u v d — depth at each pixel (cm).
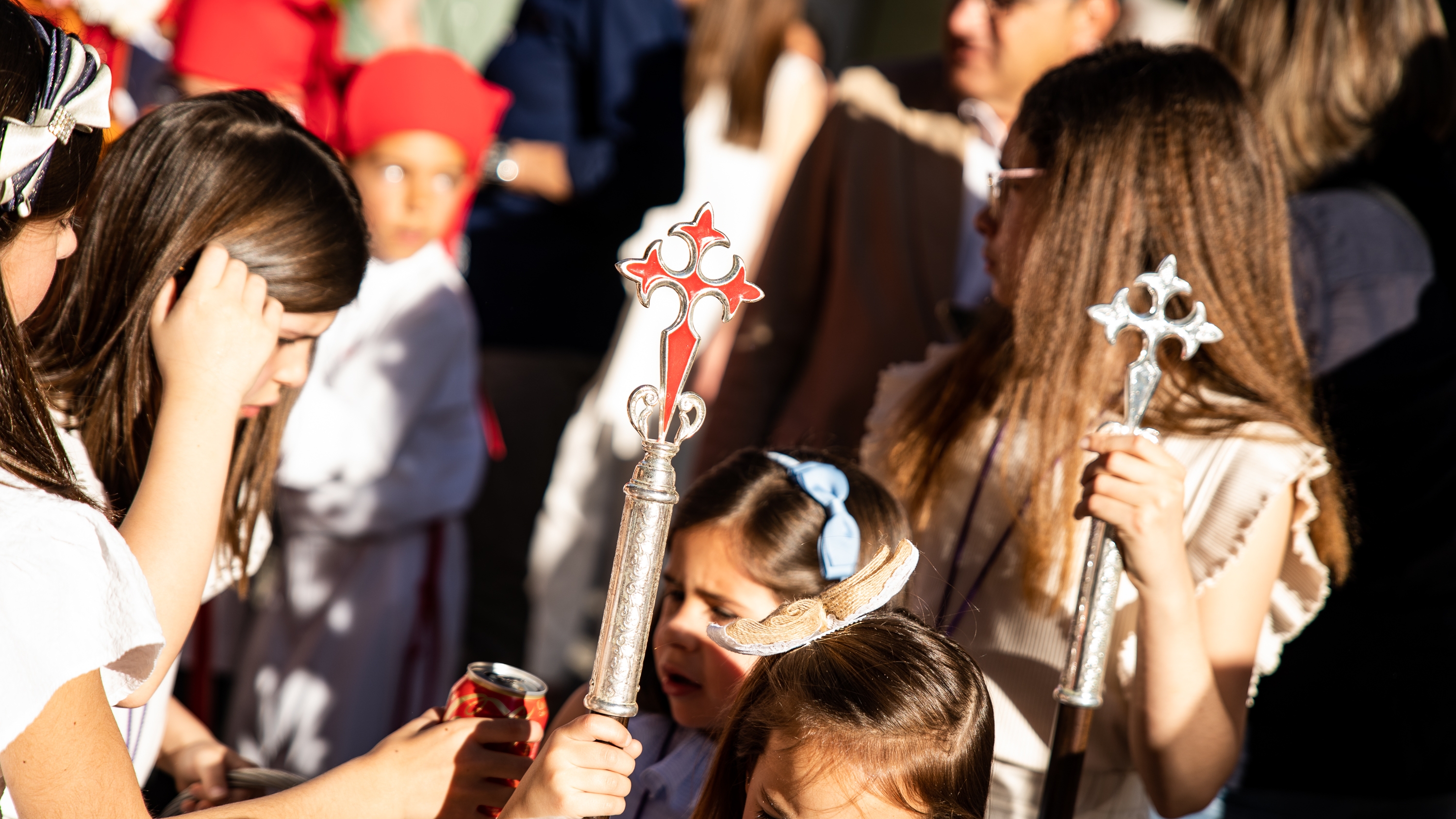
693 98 846
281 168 294
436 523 583
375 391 551
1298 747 405
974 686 265
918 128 553
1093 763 341
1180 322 301
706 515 331
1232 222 337
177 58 603
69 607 221
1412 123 432
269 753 558
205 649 507
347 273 303
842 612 252
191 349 274
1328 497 334
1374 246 405
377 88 566
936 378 390
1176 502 292
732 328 841
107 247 284
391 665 563
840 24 1261
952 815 253
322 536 559
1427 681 396
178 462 267
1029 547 335
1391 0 429
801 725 253
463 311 586
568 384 793
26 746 221
